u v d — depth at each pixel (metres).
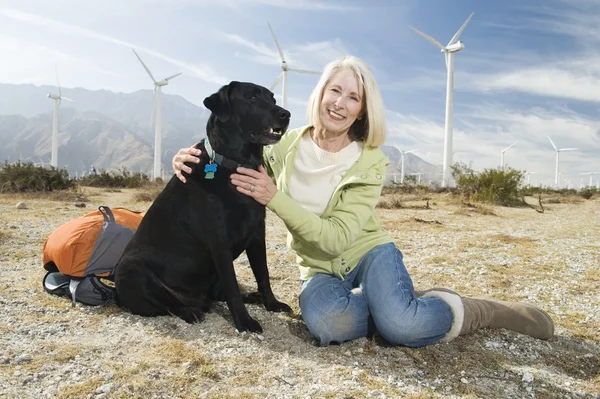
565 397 1.06
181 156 1.47
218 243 1.39
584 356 1.29
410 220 4.22
